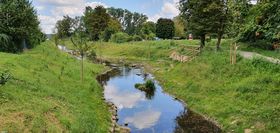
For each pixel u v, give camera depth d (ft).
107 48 368.27
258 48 163.43
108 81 179.01
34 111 69.21
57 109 76.95
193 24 185.16
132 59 291.58
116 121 101.45
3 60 112.88
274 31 52.70
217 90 121.70
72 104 88.89
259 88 104.22
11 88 78.38
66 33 371.35
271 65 117.08
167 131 93.25
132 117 107.24
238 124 89.81
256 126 83.61
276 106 88.63
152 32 429.38
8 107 66.64
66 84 117.50
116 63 272.51
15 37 161.79
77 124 71.31
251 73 120.67
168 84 159.94
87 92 117.60
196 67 161.48
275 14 51.96
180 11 200.64
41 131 61.87
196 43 272.51
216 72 139.64
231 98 108.06
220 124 95.96
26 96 77.30
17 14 160.66
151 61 263.90
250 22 57.57
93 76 180.24
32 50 176.96
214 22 172.35
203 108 111.86
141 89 154.20
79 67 184.55
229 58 145.59
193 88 136.05
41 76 109.09
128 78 191.62
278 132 76.74
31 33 176.35
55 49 232.32
